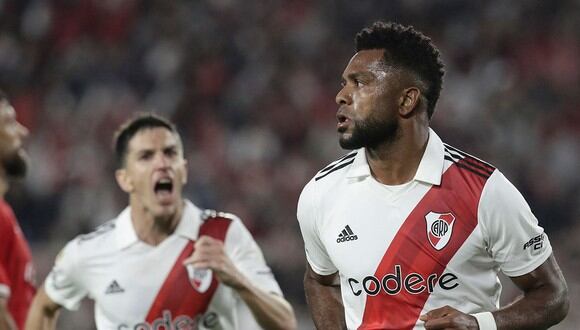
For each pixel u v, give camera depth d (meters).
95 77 60.09
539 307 13.05
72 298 19.31
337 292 14.80
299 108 57.97
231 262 17.41
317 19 63.84
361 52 13.50
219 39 62.97
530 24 63.09
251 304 17.83
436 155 13.41
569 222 50.28
